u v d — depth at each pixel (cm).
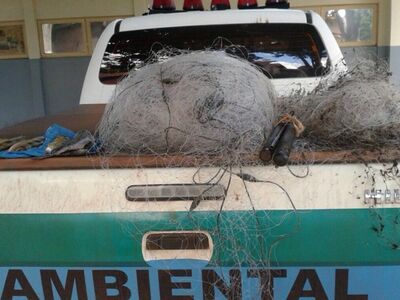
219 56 202
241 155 167
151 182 170
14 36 925
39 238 178
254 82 189
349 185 165
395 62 842
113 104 192
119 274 177
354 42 866
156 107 179
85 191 173
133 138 181
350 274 171
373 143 173
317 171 165
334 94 193
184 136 175
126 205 172
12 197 176
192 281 174
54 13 902
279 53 354
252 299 172
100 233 175
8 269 181
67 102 943
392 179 164
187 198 169
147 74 191
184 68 189
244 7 431
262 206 168
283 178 166
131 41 370
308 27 355
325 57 352
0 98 955
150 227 172
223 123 173
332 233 168
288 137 169
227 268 171
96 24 902
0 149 204
